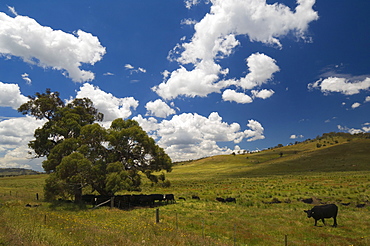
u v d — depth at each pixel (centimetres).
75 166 2912
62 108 3866
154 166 3566
